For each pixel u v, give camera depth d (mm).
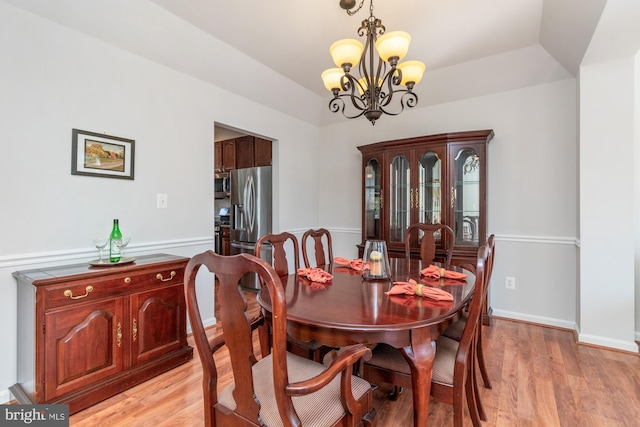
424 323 1199
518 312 3105
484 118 3256
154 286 2090
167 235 2650
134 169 2414
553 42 2502
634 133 2508
